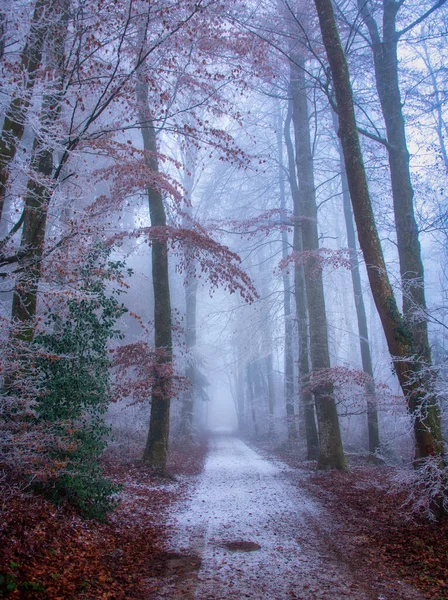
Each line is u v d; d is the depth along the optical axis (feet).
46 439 21.27
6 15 20.06
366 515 28.37
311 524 27.20
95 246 26.18
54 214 23.75
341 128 29.37
